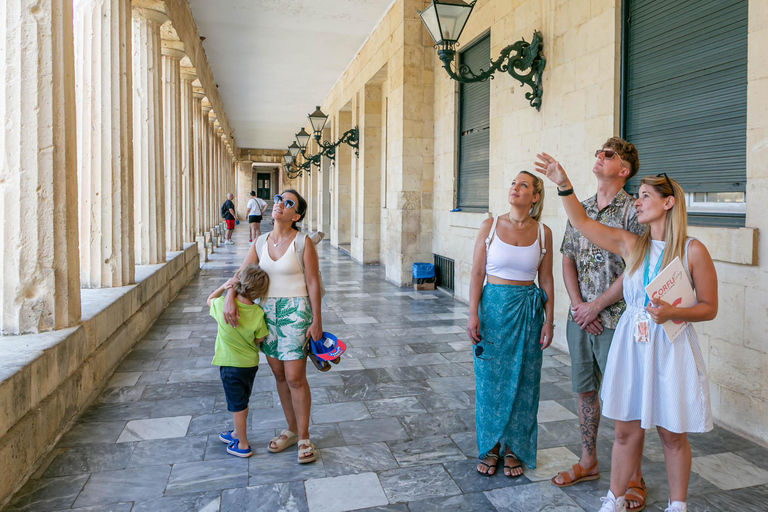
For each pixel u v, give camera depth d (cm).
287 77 1569
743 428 347
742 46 352
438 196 954
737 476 295
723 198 377
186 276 991
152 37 733
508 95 660
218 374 470
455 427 365
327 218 2009
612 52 466
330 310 762
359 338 604
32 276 359
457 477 297
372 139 1309
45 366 321
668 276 217
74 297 388
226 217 2005
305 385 317
